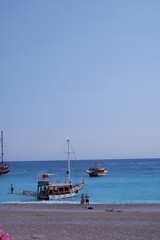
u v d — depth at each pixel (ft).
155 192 257.55
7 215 119.55
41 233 83.71
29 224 97.81
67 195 203.00
